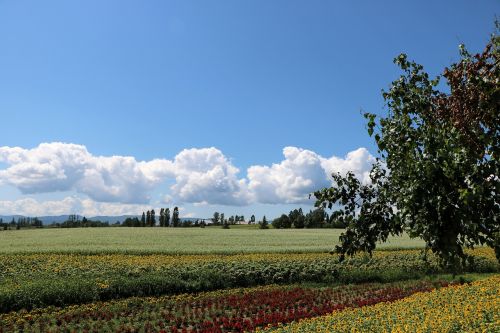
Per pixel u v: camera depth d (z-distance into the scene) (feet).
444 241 17.26
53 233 194.70
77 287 66.18
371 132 20.80
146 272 83.46
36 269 87.76
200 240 155.53
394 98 20.86
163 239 157.79
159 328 52.60
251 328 51.55
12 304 59.98
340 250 21.15
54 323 54.29
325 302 65.36
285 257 105.40
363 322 41.24
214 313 59.16
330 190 21.27
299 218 308.60
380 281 84.43
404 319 40.24
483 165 16.70
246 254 113.80
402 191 18.66
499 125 18.06
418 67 20.84
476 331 32.45
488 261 94.79
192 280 79.36
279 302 64.75
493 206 16.96
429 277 84.28
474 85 18.28
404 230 20.21
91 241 145.59
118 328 51.72
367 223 20.67
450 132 18.03
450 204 17.08
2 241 146.41
